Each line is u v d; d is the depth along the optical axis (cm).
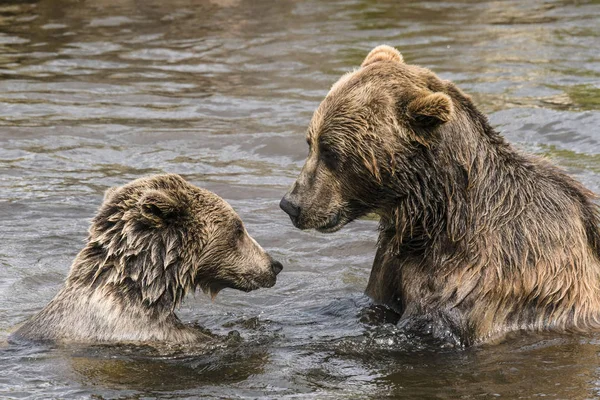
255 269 1290
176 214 1180
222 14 3203
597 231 1207
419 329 1148
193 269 1213
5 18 3125
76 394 983
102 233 1157
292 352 1130
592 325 1161
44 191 1730
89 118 2139
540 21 3033
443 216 1143
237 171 1858
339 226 1188
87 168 1858
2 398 969
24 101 2253
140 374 1046
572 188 1201
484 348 1119
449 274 1142
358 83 1149
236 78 2453
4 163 1867
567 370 1057
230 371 1064
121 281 1145
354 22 3072
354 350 1131
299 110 2181
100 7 3297
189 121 2127
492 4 3347
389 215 1180
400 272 1205
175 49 2745
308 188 1173
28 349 1102
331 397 988
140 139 2014
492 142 1177
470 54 2606
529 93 2220
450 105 1088
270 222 1620
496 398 988
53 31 2955
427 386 1021
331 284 1389
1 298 1309
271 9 3284
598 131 1947
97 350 1102
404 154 1127
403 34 2886
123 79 2447
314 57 2631
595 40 2733
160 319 1163
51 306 1162
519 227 1144
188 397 983
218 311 1308
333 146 1148
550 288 1148
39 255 1464
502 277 1131
